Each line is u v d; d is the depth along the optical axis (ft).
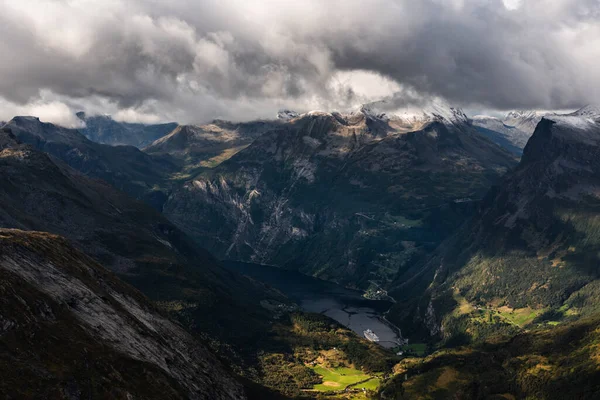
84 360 570.05
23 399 459.73
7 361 493.77
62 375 523.29
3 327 531.09
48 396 484.33
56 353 552.41
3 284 585.63
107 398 539.70
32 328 558.15
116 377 586.45
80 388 524.11
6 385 461.78
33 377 495.41
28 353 525.34
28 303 591.37
